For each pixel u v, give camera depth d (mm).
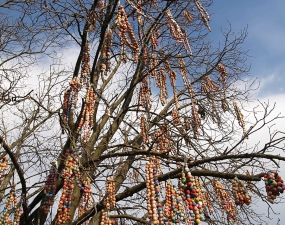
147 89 8445
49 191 6215
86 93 6930
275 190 5055
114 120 8422
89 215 6285
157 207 5246
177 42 8727
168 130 7176
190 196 5168
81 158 7277
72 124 7363
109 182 6270
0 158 6469
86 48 7238
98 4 8016
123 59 7152
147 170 5465
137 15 8422
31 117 7621
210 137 7207
